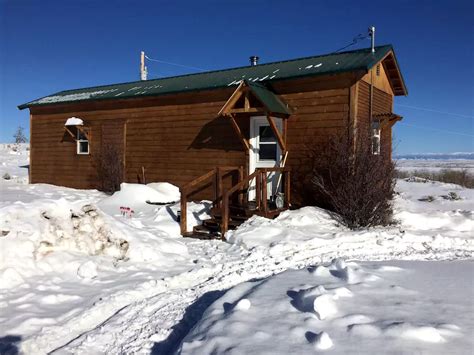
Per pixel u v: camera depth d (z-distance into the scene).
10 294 5.07
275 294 4.27
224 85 11.61
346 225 9.44
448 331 3.25
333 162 9.85
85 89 17.77
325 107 10.40
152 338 4.09
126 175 14.24
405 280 4.76
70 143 16.19
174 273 6.28
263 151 11.44
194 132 12.63
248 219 9.24
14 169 27.83
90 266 5.91
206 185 12.32
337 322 3.46
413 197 16.12
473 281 4.75
